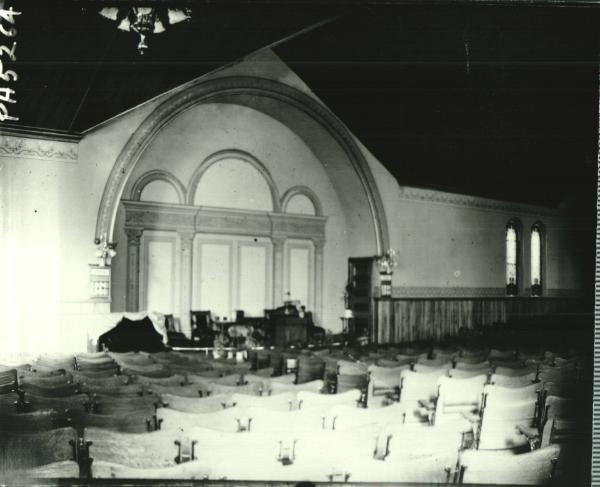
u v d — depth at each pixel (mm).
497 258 28406
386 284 24328
